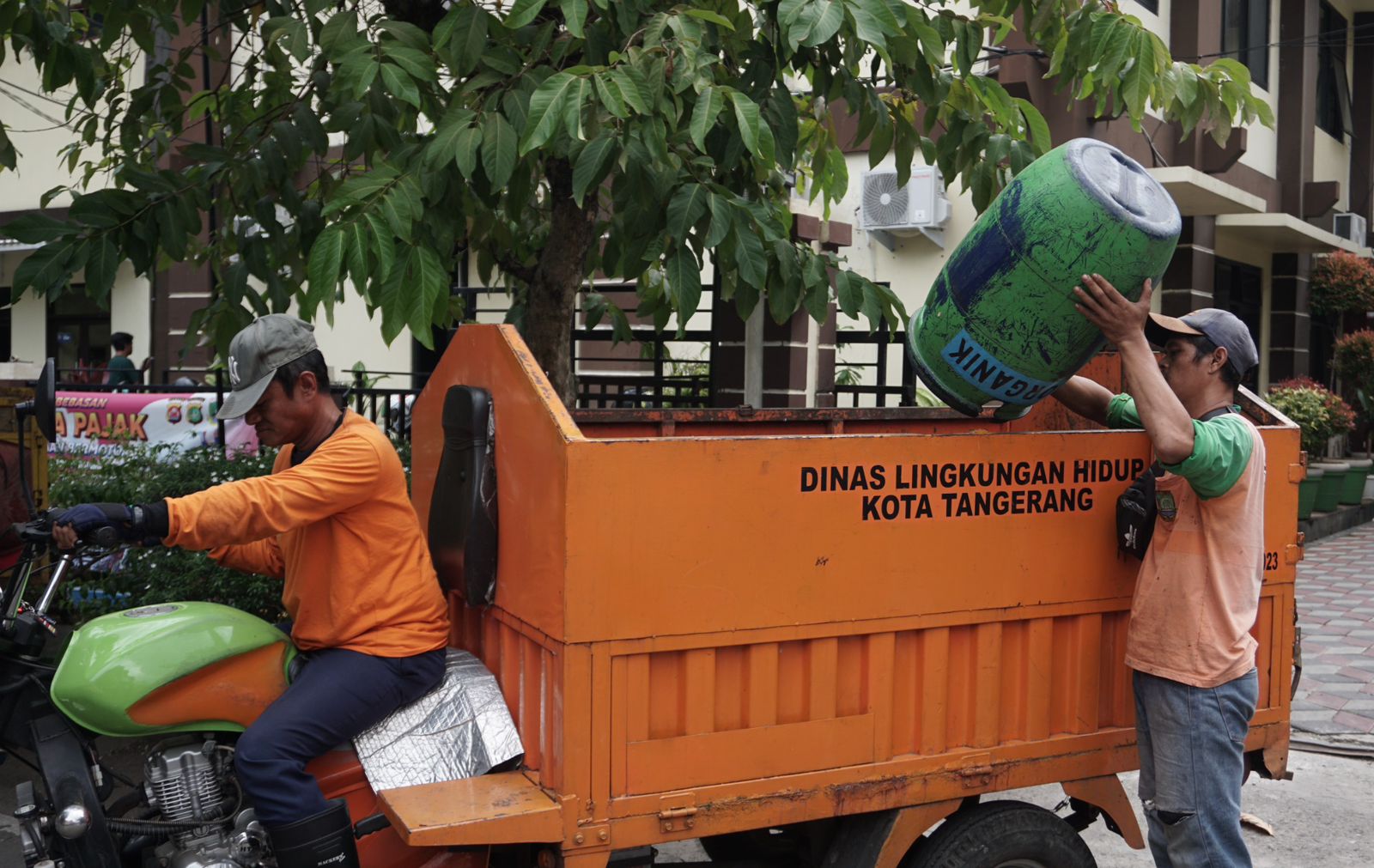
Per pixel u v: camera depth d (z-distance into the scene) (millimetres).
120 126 5137
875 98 4625
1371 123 16516
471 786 2584
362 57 3658
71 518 2434
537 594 2568
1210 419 3041
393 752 2691
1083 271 2783
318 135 4141
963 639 2955
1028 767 3043
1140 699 3062
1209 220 11867
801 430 4195
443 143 3514
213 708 2678
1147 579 3014
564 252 4852
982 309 2914
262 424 2797
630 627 2494
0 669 2705
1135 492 3059
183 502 2516
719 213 3686
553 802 2490
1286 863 4281
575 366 9781
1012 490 2963
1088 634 3127
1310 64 13773
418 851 2736
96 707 2529
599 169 3516
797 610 2680
